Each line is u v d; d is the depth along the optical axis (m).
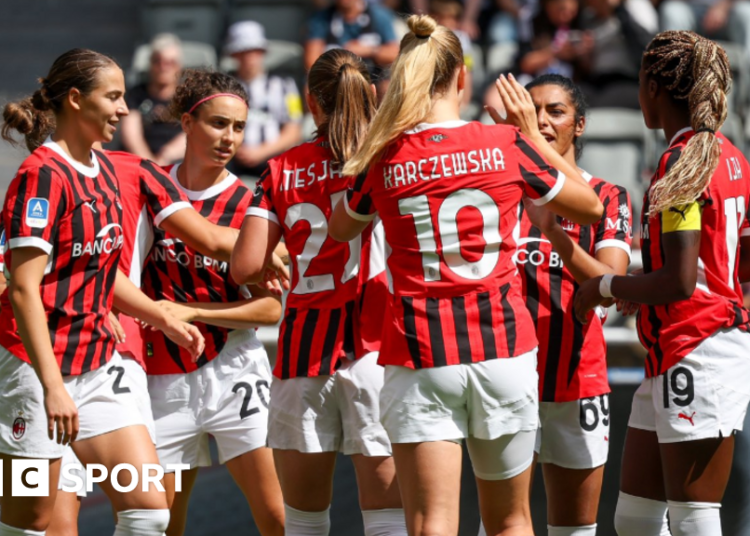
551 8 29.36
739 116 29.72
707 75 11.31
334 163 11.71
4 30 37.19
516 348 10.49
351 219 11.02
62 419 10.73
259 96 28.39
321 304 11.95
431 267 10.41
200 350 12.54
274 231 12.04
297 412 11.99
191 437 13.38
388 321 10.72
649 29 31.52
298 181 11.88
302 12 33.72
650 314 11.94
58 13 37.81
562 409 12.52
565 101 12.47
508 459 10.66
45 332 10.84
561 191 10.58
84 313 11.40
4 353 11.44
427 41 10.51
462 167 10.35
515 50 31.02
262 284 13.32
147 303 12.30
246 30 28.27
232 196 13.60
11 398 11.35
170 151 27.03
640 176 27.30
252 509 13.59
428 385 10.39
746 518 15.98
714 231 11.47
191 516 17.08
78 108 11.26
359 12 30.59
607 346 18.91
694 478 11.57
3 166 31.91
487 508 10.98
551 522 12.86
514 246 10.67
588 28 28.98
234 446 13.37
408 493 10.56
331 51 12.02
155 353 13.26
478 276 10.41
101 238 11.42
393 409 10.56
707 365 11.48
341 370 11.95
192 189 13.53
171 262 13.13
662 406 11.70
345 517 16.89
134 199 12.66
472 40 33.56
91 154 11.88
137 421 11.69
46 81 11.33
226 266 13.16
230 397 13.28
